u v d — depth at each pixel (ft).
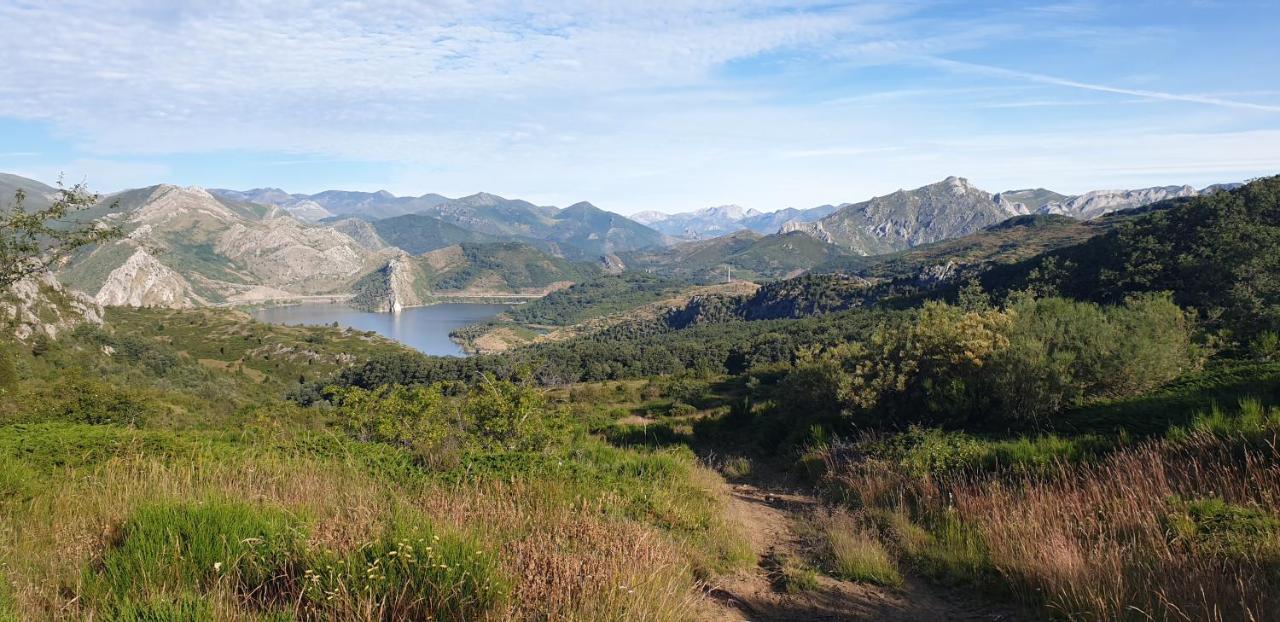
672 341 423.64
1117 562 15.98
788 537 25.39
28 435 27.22
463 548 13.57
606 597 13.12
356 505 17.89
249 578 12.76
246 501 16.62
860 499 29.76
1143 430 30.32
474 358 326.44
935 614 16.87
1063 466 26.35
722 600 17.17
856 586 19.02
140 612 10.61
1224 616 13.34
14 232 43.83
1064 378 37.11
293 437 33.88
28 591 11.56
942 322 47.80
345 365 406.82
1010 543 19.52
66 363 205.98
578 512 20.42
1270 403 29.30
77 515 16.31
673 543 20.07
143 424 50.88
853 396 47.62
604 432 64.49
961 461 30.55
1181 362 41.32
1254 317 52.29
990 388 39.83
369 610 11.16
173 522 13.85
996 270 307.58
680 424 67.10
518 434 36.09
